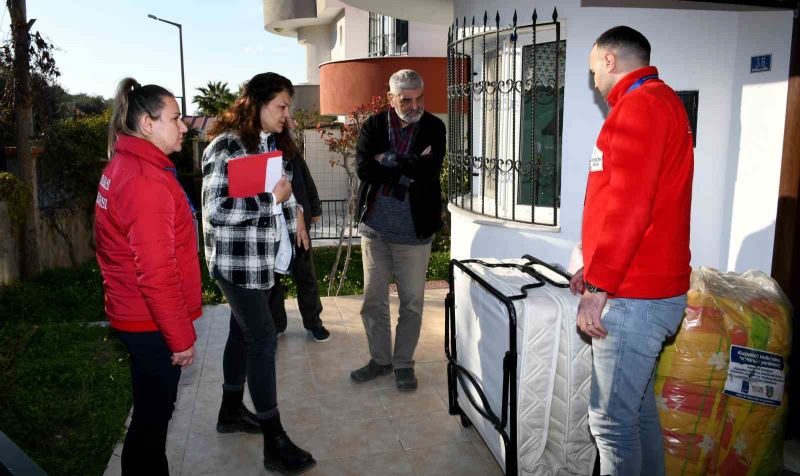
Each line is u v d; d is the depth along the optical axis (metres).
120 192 2.12
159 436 2.37
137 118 2.20
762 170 3.41
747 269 3.54
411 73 3.48
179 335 2.16
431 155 3.58
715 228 3.85
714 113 3.76
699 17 3.73
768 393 2.55
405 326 3.77
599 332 2.19
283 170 3.10
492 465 2.98
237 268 2.79
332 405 3.62
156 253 2.10
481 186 4.97
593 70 2.39
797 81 2.97
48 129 9.48
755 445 2.59
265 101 2.81
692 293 2.66
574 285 2.54
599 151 2.23
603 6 3.94
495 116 4.67
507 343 2.51
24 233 8.38
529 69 4.97
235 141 2.81
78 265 10.34
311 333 4.80
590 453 2.64
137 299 2.24
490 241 4.77
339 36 17.36
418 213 3.61
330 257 9.97
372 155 3.66
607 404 2.29
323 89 12.37
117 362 4.66
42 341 5.05
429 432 3.30
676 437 2.59
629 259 2.07
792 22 3.11
